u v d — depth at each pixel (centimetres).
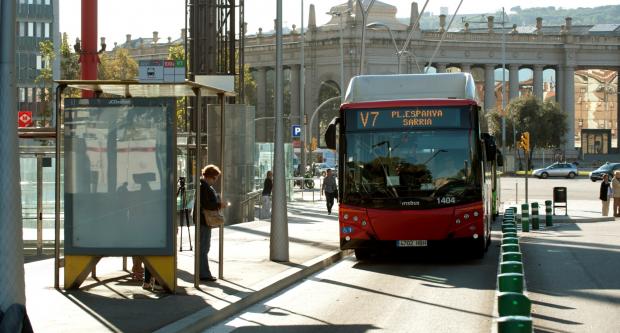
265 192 4319
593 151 15850
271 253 2166
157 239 1546
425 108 2236
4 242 1035
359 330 1282
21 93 8750
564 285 1792
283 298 1644
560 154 14988
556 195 4431
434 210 2209
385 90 2308
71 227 1555
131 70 10519
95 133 1548
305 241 2802
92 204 1552
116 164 1546
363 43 4578
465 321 1358
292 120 14638
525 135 4722
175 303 1442
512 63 15012
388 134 2241
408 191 2220
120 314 1323
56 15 8744
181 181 2402
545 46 15088
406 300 1606
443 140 2227
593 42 15238
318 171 10831
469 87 2281
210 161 3597
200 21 3916
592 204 5675
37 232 2697
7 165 1046
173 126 1531
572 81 15188
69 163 1552
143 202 1543
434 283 1870
